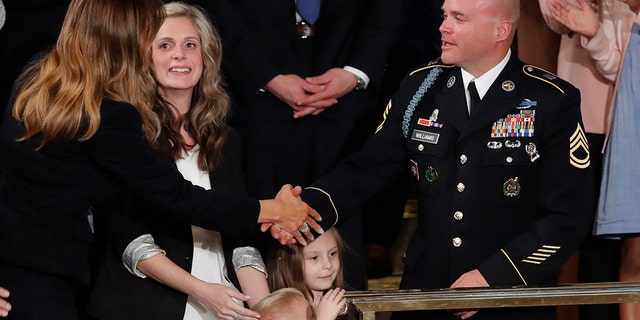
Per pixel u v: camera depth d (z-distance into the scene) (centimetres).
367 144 1362
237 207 1266
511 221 1249
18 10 1612
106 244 1298
